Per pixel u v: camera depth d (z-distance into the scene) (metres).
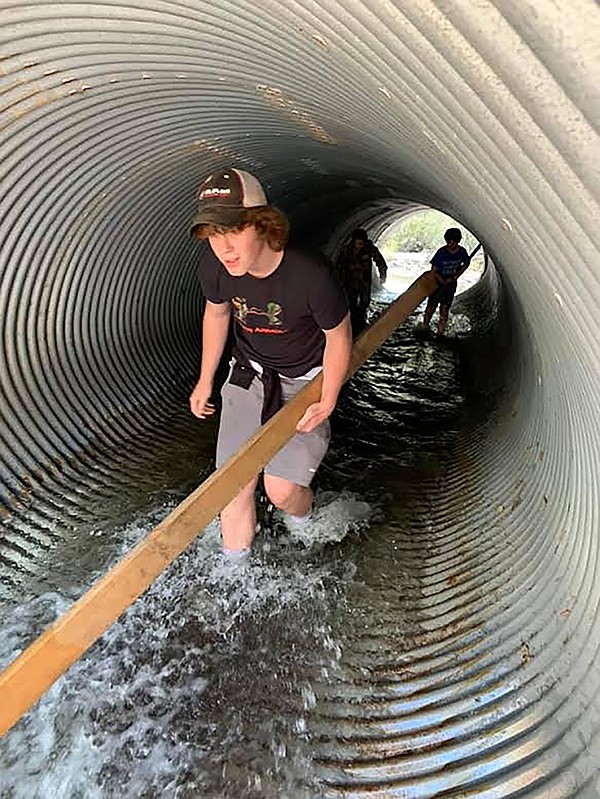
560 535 3.60
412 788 2.92
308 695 3.45
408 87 2.23
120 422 5.71
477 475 5.23
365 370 8.30
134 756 3.10
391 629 3.86
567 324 2.63
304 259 3.24
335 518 4.86
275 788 2.97
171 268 6.45
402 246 21.98
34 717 3.26
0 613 3.89
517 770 2.83
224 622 3.88
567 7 1.54
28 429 4.93
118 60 3.37
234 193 2.93
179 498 5.07
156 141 4.50
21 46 3.31
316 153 5.40
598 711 2.76
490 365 8.25
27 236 4.50
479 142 2.13
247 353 3.71
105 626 2.52
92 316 5.56
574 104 1.65
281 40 2.73
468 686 3.32
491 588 3.87
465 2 1.62
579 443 3.34
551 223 2.09
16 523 4.53
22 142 3.91
